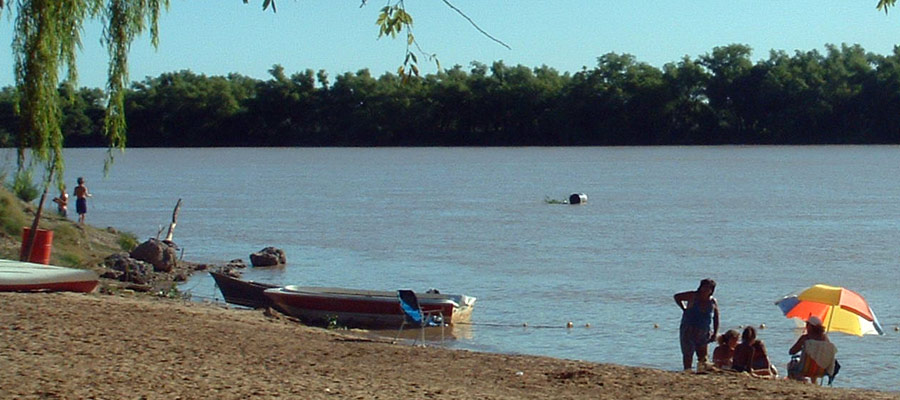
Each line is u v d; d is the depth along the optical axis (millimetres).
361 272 43625
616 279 41312
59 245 39625
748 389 15859
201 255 49250
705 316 19641
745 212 74375
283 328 22812
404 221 67625
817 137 193500
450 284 40125
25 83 23250
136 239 45344
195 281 39125
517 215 72312
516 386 15969
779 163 148250
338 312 30391
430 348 20500
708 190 98688
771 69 192375
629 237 57469
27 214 41594
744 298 36438
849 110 187875
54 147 24219
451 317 30359
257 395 13922
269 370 16406
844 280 41188
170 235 47344
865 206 78875
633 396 15195
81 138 197125
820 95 188375
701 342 19625
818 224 64688
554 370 17703
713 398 15133
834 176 117812
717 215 71812
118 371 15125
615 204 82562
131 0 23547
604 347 27844
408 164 155500
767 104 192625
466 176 124188
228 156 187875
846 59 191625
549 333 29797
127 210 74500
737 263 46375
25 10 22844
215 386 14422
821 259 47531
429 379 16438
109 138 24469
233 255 49406
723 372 18156
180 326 21125
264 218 69625
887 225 63531
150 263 39719
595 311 33562
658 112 199750
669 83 198375
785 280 41219
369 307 30156
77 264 37500
